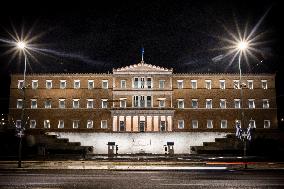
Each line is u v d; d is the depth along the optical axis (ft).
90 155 224.12
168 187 69.92
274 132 247.29
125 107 264.11
